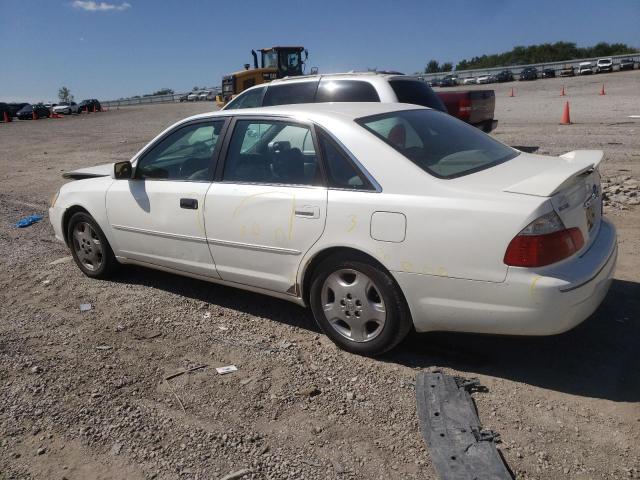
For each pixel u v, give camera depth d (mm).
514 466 2787
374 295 3758
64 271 5930
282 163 4113
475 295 3307
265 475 2801
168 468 2877
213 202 4375
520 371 3619
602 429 3033
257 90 9547
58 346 4234
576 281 3168
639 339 3910
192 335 4340
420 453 2908
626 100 23797
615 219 6594
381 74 8773
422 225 3406
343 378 3639
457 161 3842
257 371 3771
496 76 54250
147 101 75750
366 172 3695
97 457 2986
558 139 13242
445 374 3576
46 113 49000
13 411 3404
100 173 5809
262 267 4211
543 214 3148
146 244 4969
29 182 12180
